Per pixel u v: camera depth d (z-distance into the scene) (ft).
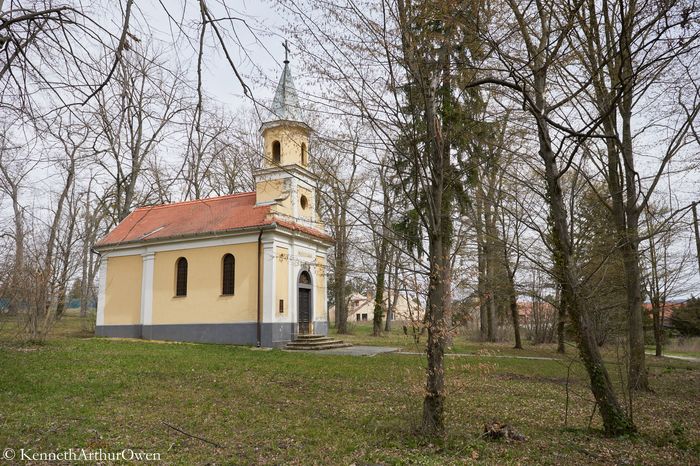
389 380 42.55
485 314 110.83
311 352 69.92
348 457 21.13
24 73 17.26
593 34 27.86
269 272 76.43
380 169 37.52
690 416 31.22
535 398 36.40
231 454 21.59
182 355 58.39
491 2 23.57
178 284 85.30
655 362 73.31
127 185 59.88
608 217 42.22
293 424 26.91
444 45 23.24
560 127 21.68
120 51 15.94
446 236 34.09
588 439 24.31
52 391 33.47
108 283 91.56
